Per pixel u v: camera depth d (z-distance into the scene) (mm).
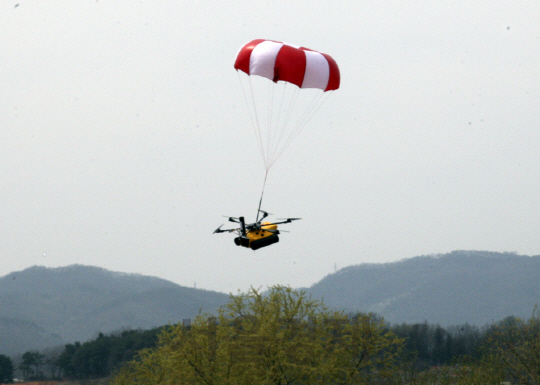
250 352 80625
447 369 81750
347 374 81875
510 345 80188
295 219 69938
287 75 85250
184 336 83812
